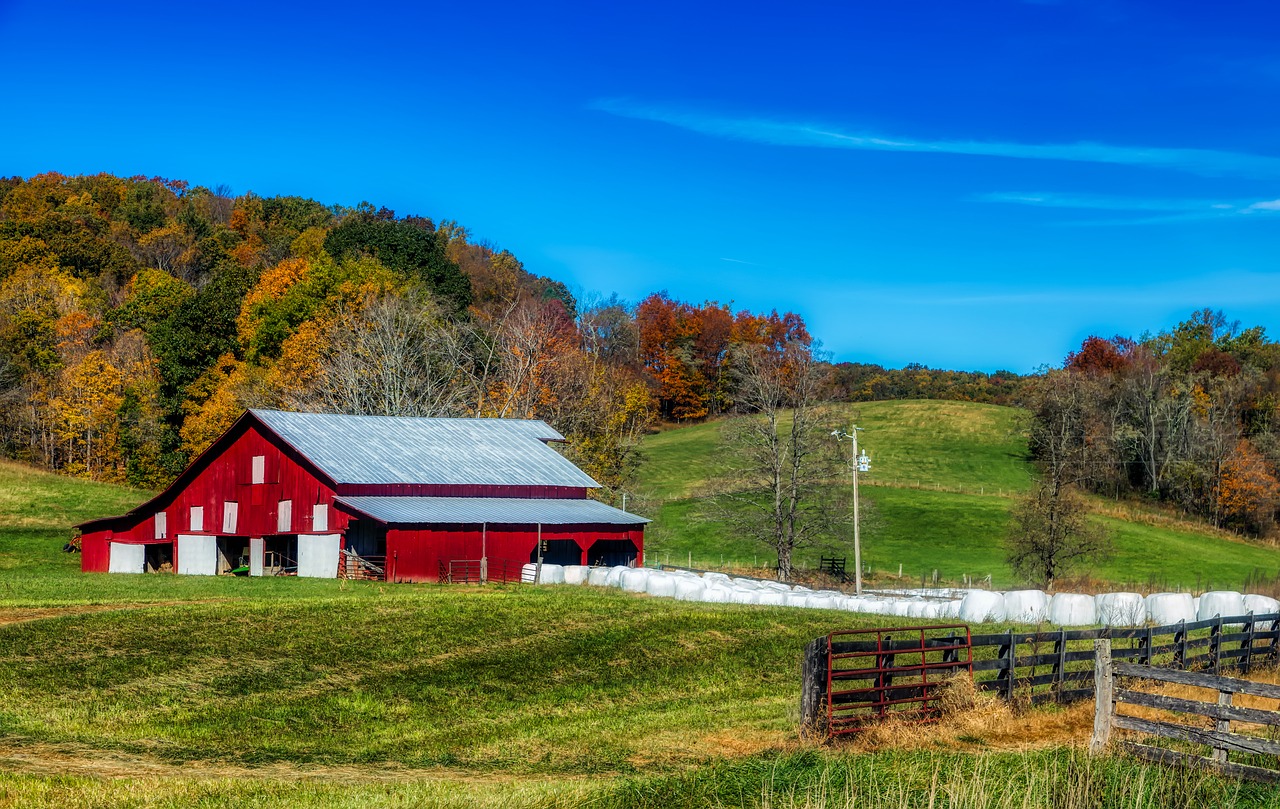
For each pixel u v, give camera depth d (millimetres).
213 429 79750
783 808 14531
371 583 46750
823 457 71000
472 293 119250
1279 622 26484
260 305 90562
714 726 21359
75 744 18875
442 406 76688
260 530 55094
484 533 50344
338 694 23969
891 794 14633
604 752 19469
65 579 46594
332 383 76812
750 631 32594
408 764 18641
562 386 83500
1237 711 15867
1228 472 93500
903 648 20266
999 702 20328
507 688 25188
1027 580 65938
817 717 19469
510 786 16391
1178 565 76125
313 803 14766
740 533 70438
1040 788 14961
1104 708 17359
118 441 88625
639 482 93250
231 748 19422
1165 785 14867
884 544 80625
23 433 94375
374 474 52656
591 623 33094
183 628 29562
